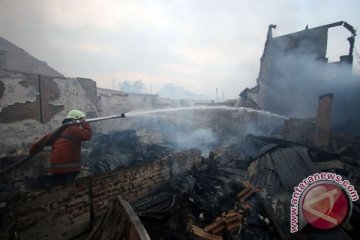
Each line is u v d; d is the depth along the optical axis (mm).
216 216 3658
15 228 2824
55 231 2961
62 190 3008
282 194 4191
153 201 3428
